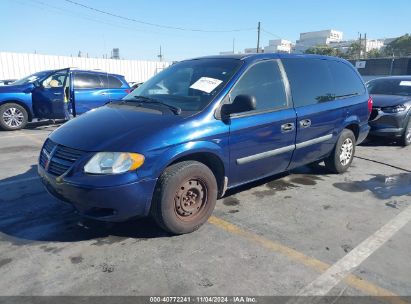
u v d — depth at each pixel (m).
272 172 4.65
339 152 5.67
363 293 2.82
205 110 3.79
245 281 2.95
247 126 4.05
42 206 4.38
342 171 5.88
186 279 2.96
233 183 4.18
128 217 3.40
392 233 3.82
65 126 3.96
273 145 4.42
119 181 3.22
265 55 4.57
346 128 5.87
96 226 3.87
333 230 3.88
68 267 3.12
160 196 3.45
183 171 3.54
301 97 4.81
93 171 3.24
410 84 9.03
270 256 3.33
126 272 3.05
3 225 3.88
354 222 4.09
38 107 10.23
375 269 3.15
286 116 4.50
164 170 3.51
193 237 3.67
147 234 3.71
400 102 8.17
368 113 6.14
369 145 8.48
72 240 3.58
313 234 3.78
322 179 5.61
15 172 5.78
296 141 4.74
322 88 5.21
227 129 3.86
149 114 3.79
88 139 3.45
